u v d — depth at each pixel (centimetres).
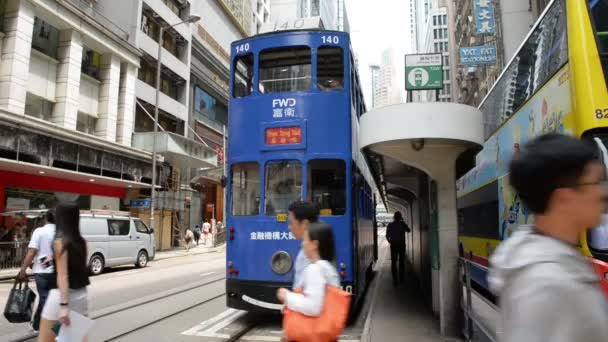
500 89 843
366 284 1155
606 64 473
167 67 3186
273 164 771
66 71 2145
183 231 3431
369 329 675
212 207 4131
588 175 140
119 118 2591
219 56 4288
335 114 769
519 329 131
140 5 2888
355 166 812
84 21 2241
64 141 1962
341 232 739
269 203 759
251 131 788
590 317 125
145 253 1905
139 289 1212
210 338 682
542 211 146
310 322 271
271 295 727
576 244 145
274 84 802
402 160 669
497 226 830
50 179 2036
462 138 603
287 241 738
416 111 604
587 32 486
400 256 1184
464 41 4097
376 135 627
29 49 1925
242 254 758
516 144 727
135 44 2812
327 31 802
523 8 2230
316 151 758
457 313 634
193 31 3712
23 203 1925
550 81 570
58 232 409
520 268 137
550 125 568
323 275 280
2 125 1648
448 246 653
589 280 133
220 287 1262
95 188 2331
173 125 3334
